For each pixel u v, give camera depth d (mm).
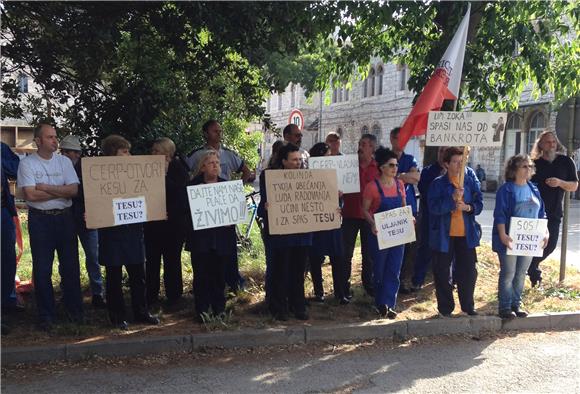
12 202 6012
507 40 7836
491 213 19031
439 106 6379
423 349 5492
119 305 5695
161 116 7820
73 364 4941
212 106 8906
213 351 5332
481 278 8086
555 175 7410
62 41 6766
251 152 13664
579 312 6332
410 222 6082
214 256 5992
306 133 49531
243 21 6379
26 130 18234
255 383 4574
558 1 7703
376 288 6254
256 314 6250
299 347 5508
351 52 10164
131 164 5492
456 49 6449
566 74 8633
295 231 5836
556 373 4855
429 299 7008
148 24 7008
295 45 7289
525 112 30172
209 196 5676
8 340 5270
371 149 6777
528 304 6738
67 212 5637
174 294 6617
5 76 7887
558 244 12398
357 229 6875
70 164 5660
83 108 7453
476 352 5406
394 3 7129
